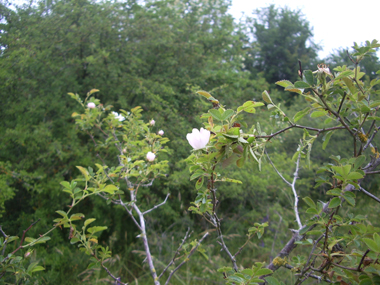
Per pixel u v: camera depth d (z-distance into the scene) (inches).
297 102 305.0
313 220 47.6
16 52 128.6
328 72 43.5
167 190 164.4
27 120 145.7
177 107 187.6
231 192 171.2
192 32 233.9
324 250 47.2
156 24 187.3
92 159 162.6
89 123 105.6
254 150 44.2
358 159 44.4
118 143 107.2
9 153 143.6
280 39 627.5
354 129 53.4
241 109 42.9
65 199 157.9
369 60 179.9
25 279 64.2
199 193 52.1
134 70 184.4
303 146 49.5
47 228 146.5
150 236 171.3
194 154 49.3
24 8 141.6
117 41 181.5
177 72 211.9
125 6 188.9
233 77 232.5
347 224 46.0
